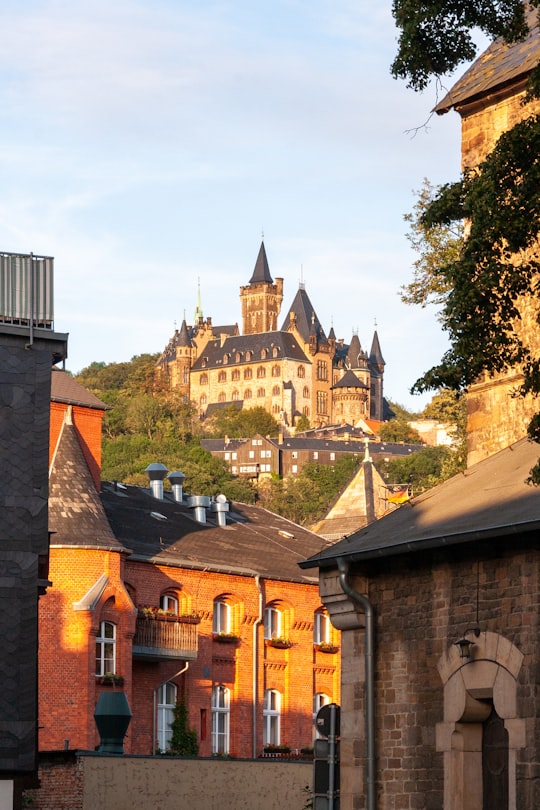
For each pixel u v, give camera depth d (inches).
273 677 2728.8
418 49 887.7
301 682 2770.7
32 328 1355.8
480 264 836.0
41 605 2330.2
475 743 922.7
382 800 975.6
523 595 879.1
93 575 2362.2
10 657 1282.0
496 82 1204.5
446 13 881.5
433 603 953.5
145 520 2716.5
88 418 2748.5
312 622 2812.5
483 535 866.8
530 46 1210.0
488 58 1258.0
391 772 972.6
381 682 989.8
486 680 899.4
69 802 1396.4
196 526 2829.7
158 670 2504.9
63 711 2300.7
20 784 1275.8
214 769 1504.7
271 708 2726.4
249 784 1525.6
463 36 888.3
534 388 805.2
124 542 2534.5
